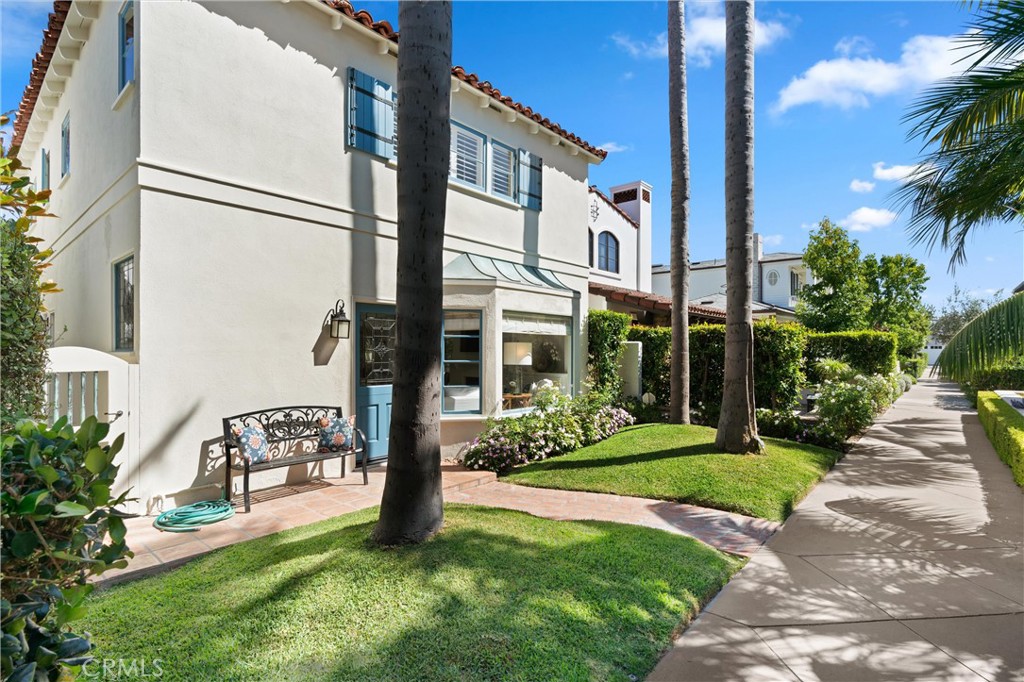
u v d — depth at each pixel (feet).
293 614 10.84
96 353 17.28
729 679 9.85
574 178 41.11
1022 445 24.90
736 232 27.71
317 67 24.16
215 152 20.51
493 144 33.76
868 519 19.93
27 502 5.59
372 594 11.58
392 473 14.40
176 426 19.31
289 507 19.94
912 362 93.50
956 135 22.41
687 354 37.86
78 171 27.32
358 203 25.71
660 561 14.48
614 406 39.93
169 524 17.34
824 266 70.08
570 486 23.90
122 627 10.56
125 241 19.99
